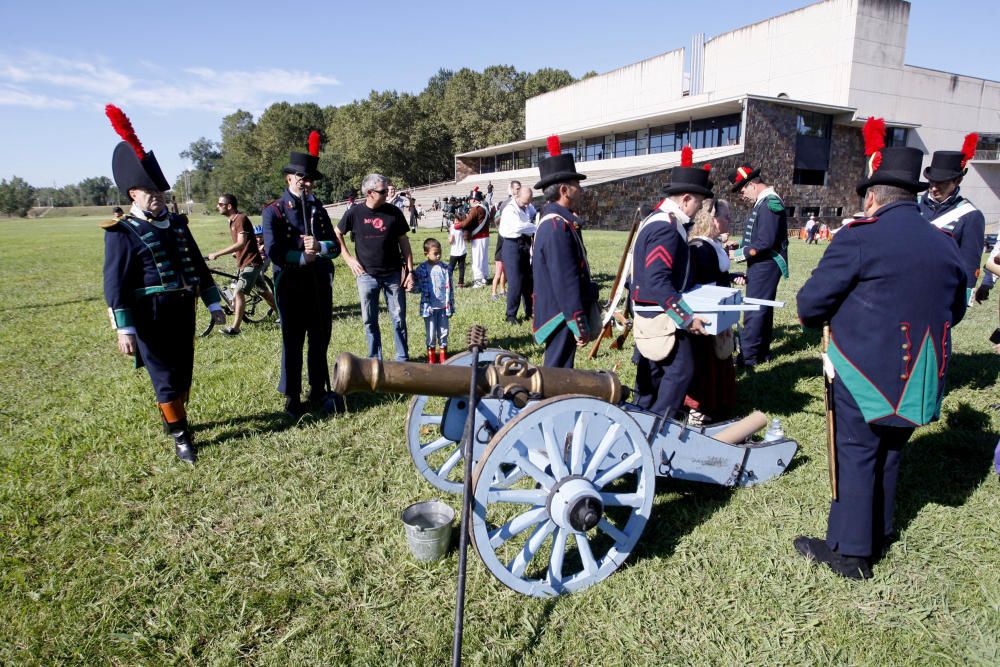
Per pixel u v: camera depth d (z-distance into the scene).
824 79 36.09
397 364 2.78
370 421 5.04
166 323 4.24
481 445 3.20
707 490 3.88
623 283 5.26
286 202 4.97
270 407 5.40
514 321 8.39
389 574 3.15
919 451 4.30
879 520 3.10
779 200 5.89
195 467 4.29
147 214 4.22
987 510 3.56
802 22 36.72
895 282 2.74
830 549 3.10
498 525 3.55
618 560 3.07
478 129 75.44
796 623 2.77
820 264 2.96
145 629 2.81
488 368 2.97
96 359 7.32
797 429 4.70
